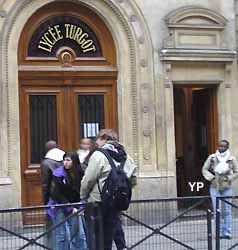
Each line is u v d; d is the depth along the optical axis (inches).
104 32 559.2
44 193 411.5
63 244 351.6
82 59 553.3
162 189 555.8
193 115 609.9
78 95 552.1
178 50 560.7
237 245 387.9
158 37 560.4
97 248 359.9
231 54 580.1
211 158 507.2
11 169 518.9
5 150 516.1
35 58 539.5
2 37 515.2
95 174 359.3
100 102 557.3
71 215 353.7
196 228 377.7
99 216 359.9
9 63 518.9
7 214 342.3
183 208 378.9
